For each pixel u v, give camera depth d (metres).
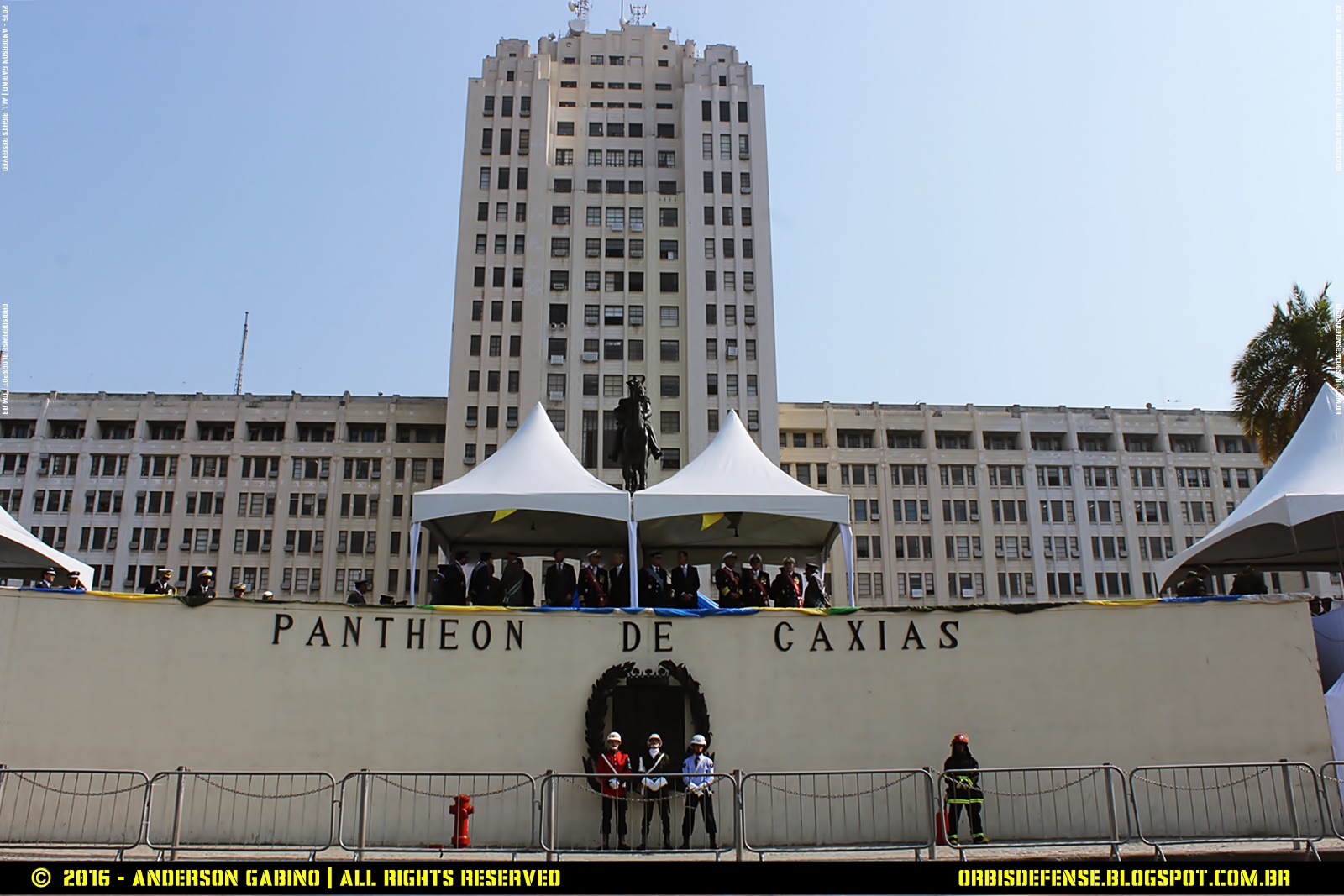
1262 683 15.12
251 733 14.30
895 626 15.43
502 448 19.56
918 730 15.00
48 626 14.30
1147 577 82.56
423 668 14.84
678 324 77.19
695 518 20.16
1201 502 84.69
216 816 13.88
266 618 14.78
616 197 80.00
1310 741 14.88
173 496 78.19
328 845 12.23
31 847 12.99
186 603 14.70
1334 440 17.84
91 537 77.25
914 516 82.31
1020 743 14.98
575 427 73.69
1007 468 83.94
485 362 74.31
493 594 16.44
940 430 84.69
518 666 14.95
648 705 14.95
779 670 15.16
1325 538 19.69
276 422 80.62
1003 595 81.06
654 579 16.97
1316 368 32.59
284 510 78.31
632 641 15.16
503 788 14.21
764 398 75.31
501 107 80.25
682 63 83.81
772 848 12.55
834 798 14.49
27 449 78.38
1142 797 14.71
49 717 13.98
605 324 76.62
